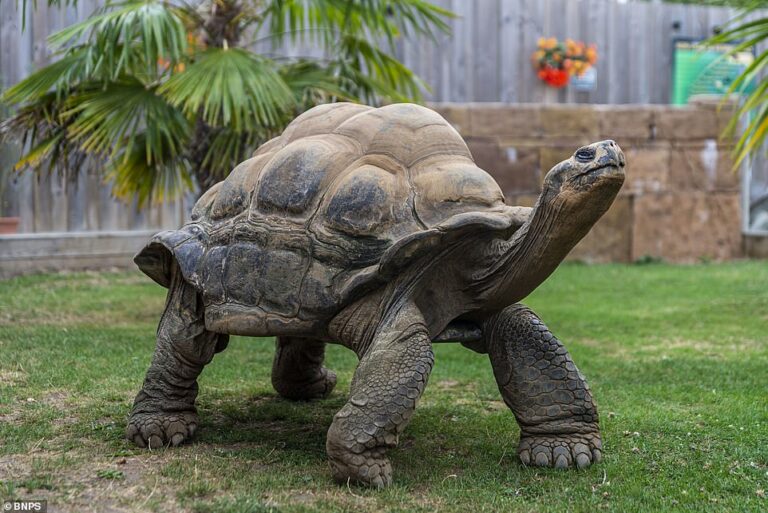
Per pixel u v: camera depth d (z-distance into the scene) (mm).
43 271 9164
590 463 3574
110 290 8203
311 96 6613
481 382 5301
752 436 4047
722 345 6324
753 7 6145
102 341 5938
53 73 6324
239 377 5312
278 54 9828
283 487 3273
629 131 10758
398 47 10336
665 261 10984
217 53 6273
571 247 3309
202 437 4016
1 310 6996
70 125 6414
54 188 9281
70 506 3035
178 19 6594
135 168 6906
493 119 10320
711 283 9156
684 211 11039
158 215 9820
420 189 3443
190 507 3043
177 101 5773
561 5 10938
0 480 3270
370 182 3420
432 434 4137
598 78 11188
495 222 3285
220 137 6395
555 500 3205
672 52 11414
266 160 3842
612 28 11164
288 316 3430
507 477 3465
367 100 7480
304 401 4816
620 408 4586
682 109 10898
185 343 3912
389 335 3287
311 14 7652
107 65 6375
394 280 3375
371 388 3229
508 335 3660
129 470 3475
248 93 6043
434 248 3309
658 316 7418
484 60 10688
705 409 4574
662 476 3514
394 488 3258
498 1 10680
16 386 4750
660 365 5641
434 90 10539
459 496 3227
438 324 3467
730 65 11578
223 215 3826
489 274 3400
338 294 3344
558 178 3164
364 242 3367
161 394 3930
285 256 3465
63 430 4031
